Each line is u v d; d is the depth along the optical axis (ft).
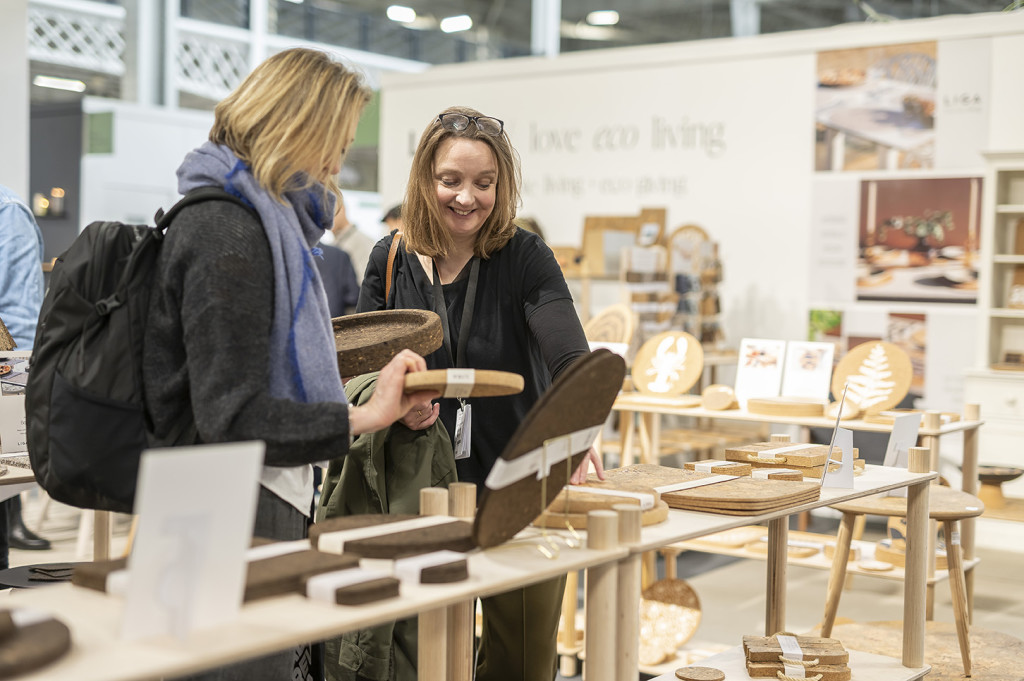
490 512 5.22
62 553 16.74
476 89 29.68
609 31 31.86
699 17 29.78
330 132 5.74
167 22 34.65
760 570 18.44
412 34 36.24
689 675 8.07
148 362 5.45
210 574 4.04
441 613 6.35
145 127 30.63
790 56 24.63
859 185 23.81
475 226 8.20
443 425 8.35
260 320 5.35
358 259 22.86
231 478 4.02
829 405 14.07
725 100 25.58
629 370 19.10
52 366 5.45
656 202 26.73
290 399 5.56
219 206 5.45
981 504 11.17
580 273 24.63
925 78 22.94
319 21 37.29
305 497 6.03
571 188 28.12
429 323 7.30
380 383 5.82
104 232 5.59
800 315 24.64
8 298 10.76
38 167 26.32
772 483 7.45
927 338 23.02
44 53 32.17
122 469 5.39
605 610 5.63
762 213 25.12
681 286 23.21
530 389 8.45
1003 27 22.02
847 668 8.18
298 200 5.88
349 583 4.47
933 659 11.00
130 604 3.84
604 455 22.38
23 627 3.78
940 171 22.84
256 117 5.61
